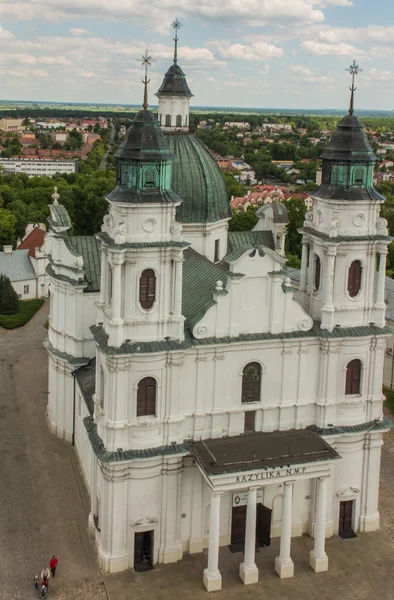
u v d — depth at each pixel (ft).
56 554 178.29
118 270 158.20
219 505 164.55
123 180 160.66
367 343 180.96
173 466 169.99
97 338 168.04
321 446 171.83
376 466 189.06
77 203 597.11
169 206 159.74
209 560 165.99
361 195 173.17
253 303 171.73
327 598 165.07
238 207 612.29
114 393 163.12
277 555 179.32
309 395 181.27
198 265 203.72
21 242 498.69
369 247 177.06
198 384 170.81
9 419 255.29
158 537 173.88
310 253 185.26
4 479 213.87
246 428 178.50
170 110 230.27
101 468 169.78
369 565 177.27
